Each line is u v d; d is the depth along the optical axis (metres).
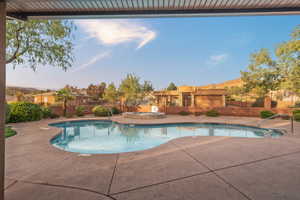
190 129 11.02
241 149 4.71
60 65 11.36
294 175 2.95
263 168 3.29
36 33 9.67
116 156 4.15
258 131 9.92
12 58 9.41
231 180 2.77
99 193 2.38
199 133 9.81
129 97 21.88
